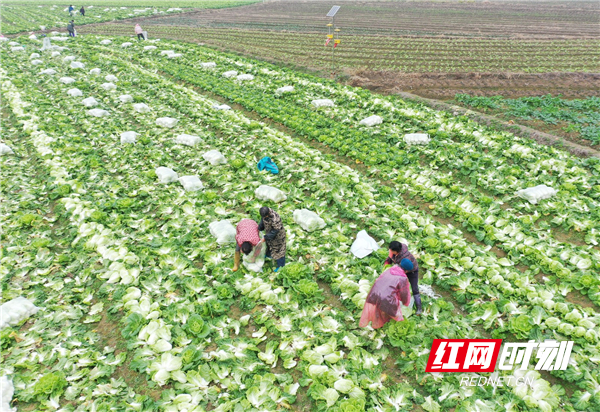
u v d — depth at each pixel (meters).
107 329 6.64
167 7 54.09
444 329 6.30
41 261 8.06
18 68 22.38
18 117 15.21
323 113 16.62
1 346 6.17
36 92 18.33
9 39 30.39
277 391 5.43
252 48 29.00
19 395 5.43
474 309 6.80
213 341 6.41
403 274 6.06
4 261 7.95
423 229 8.77
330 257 8.02
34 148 13.05
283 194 10.15
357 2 56.00
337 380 5.58
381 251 7.96
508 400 5.27
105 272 7.66
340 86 19.62
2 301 7.04
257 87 20.08
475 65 23.70
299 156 12.39
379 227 8.96
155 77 21.31
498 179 10.98
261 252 7.73
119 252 8.09
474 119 15.74
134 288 7.17
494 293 7.05
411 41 30.50
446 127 14.36
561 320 6.50
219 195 10.64
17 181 10.98
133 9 50.84
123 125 14.97
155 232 8.93
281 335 6.37
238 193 10.33
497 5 50.09
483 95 18.72
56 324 6.61
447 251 8.21
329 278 7.56
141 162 11.97
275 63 25.05
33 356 5.99
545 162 11.50
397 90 19.42
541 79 20.61
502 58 25.11
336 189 10.32
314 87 19.53
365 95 18.11
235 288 7.27
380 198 10.13
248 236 7.32
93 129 14.41
